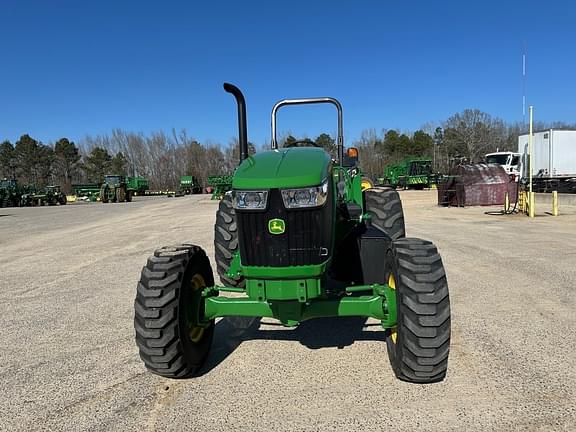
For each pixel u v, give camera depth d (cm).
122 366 390
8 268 847
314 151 366
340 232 413
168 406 319
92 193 4956
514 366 362
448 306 315
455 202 2056
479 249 867
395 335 351
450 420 289
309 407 311
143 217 2008
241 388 342
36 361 405
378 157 7750
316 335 447
